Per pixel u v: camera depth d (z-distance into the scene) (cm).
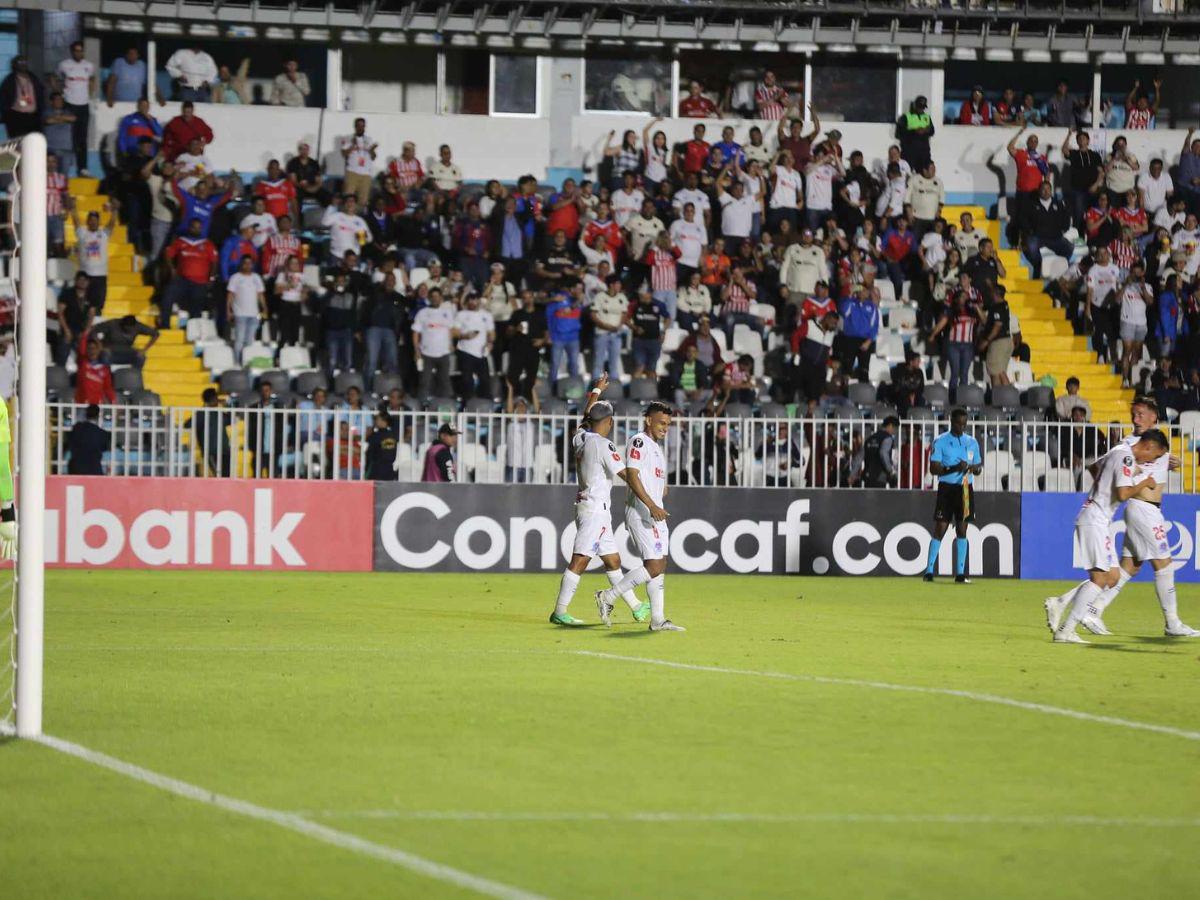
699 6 7994
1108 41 8406
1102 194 8469
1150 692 2945
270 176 7731
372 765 2108
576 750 2233
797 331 7469
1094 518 3859
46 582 5391
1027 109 9175
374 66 8888
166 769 2070
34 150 2245
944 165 9056
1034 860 1661
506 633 3866
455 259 7825
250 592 5106
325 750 2214
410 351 7438
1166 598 4000
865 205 8344
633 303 7656
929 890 1538
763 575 6269
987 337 7669
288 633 3834
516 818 1812
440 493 6184
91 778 2009
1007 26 8406
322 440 6144
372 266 7606
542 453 6253
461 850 1662
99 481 6025
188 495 6066
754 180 8169
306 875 1556
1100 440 6450
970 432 6369
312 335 7625
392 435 6206
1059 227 8569
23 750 2198
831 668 3234
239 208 8000
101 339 7106
